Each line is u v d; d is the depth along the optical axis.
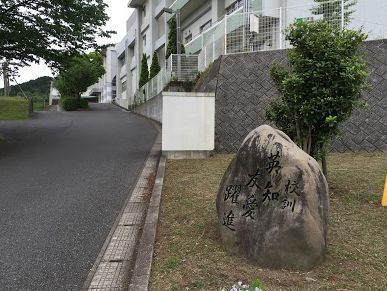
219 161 9.98
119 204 7.07
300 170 4.11
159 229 5.44
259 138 4.43
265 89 12.26
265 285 3.73
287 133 6.73
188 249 4.65
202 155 10.73
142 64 33.59
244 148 4.50
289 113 6.55
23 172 9.73
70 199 7.36
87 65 37.56
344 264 4.15
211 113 10.77
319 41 6.02
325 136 6.40
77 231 5.76
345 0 13.58
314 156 6.50
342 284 3.74
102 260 4.82
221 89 12.74
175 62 19.61
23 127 20.14
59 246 5.22
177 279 3.97
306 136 6.49
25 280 4.32
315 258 4.05
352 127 10.76
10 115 26.22
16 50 14.47
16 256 4.91
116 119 25.67
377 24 14.01
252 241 4.20
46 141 15.33
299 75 6.20
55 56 15.10
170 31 25.28
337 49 5.94
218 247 4.60
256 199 4.28
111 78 55.72
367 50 11.77
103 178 9.02
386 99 10.98
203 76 15.85
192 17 27.44
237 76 12.93
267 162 4.27
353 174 7.56
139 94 33.06
